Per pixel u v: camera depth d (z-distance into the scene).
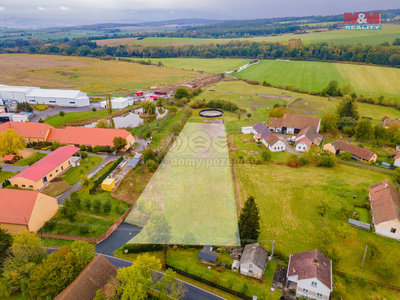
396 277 31.33
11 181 46.09
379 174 54.28
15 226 36.09
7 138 58.16
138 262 26.50
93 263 26.95
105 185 46.75
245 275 31.64
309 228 39.06
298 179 51.81
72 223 39.00
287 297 29.06
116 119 89.94
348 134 73.94
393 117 85.12
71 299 23.73
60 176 51.81
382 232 37.72
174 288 29.27
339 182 50.97
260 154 60.94
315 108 92.62
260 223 39.53
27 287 27.72
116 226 38.00
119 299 24.95
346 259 33.88
